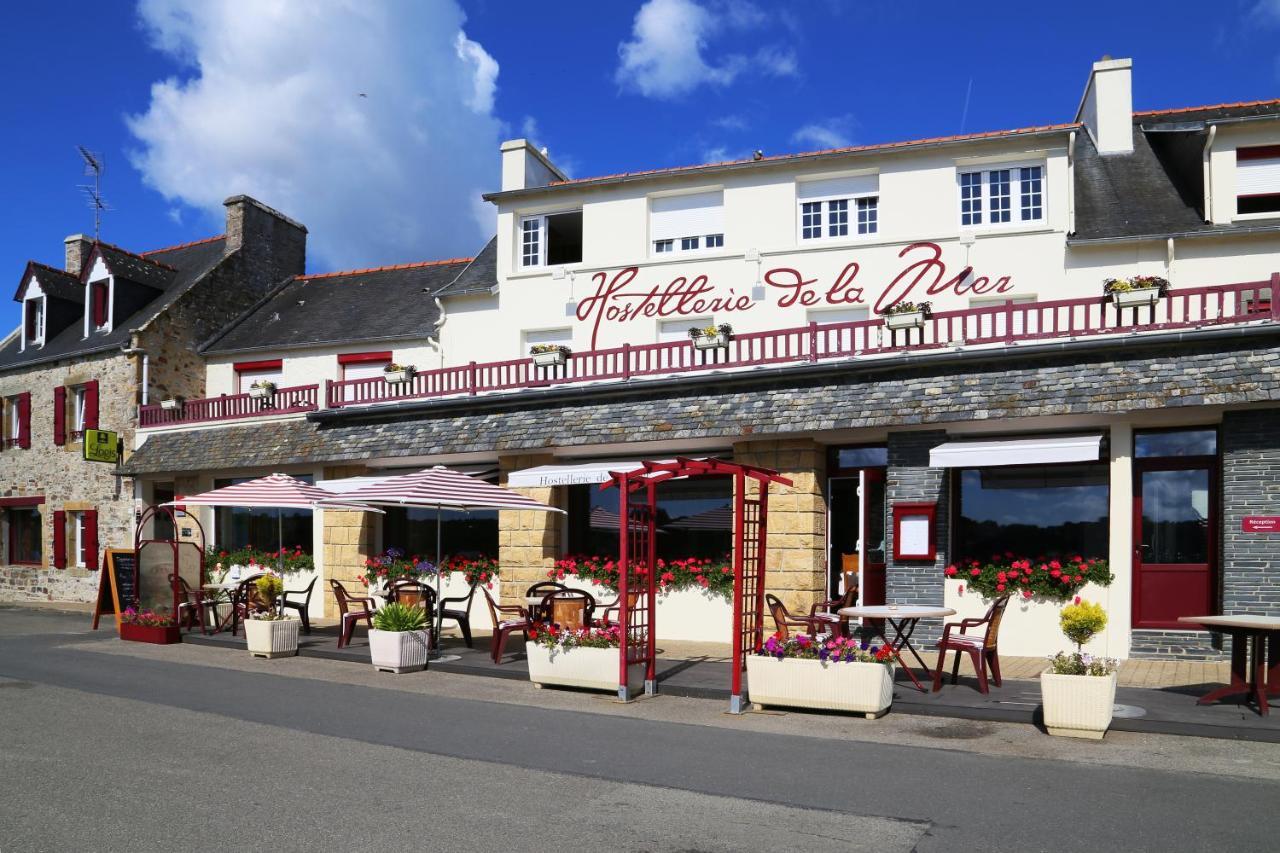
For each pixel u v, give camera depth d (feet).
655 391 46.62
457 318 63.67
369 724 27.27
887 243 51.31
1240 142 48.34
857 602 42.68
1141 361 36.68
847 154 52.29
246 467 59.88
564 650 32.86
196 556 50.57
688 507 47.47
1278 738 24.50
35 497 77.87
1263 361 34.47
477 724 27.35
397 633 36.96
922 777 21.45
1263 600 34.32
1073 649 37.76
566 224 62.34
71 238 88.79
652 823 18.25
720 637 44.93
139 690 32.91
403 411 54.19
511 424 49.55
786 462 43.27
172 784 20.75
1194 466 37.24
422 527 56.49
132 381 71.26
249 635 41.68
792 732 26.32
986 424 39.37
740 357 46.39
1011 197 50.88
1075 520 39.22
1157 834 17.52
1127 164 55.36
